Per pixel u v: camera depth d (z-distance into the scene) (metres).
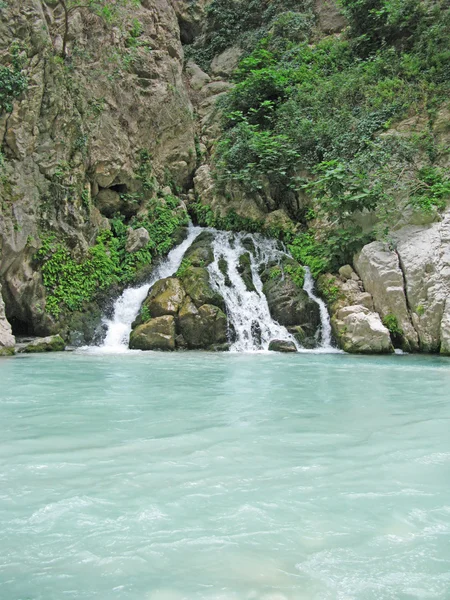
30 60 14.02
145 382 7.58
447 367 9.66
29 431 4.53
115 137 16.78
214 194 17.95
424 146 15.19
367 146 15.96
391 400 6.19
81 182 15.20
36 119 14.02
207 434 4.45
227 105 19.97
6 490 3.11
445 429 4.68
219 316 13.39
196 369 9.19
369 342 12.58
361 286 14.05
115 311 14.73
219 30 24.17
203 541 2.48
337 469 3.54
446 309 12.47
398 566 2.26
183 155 19.27
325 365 9.94
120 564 2.26
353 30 20.38
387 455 3.87
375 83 17.84
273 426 4.77
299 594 2.03
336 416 5.22
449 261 12.89
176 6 24.11
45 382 7.51
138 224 16.88
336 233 14.74
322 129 17.02
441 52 17.17
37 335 13.84
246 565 2.26
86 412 5.37
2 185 13.05
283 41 22.03
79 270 14.48
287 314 13.97
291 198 17.33
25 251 13.44
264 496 3.05
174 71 19.72
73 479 3.31
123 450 3.95
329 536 2.55
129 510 2.84
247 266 15.22
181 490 3.13
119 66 17.36
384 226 14.00
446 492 3.14
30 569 2.21
